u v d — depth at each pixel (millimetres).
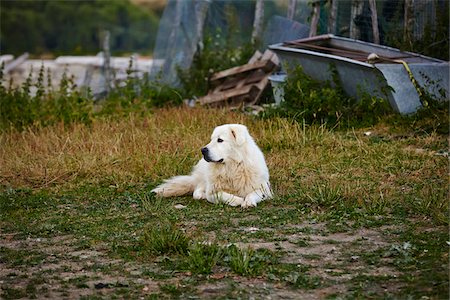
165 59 18688
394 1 15133
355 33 15586
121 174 10500
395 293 5867
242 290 6051
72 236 8000
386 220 7938
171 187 9469
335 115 12938
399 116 12578
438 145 11234
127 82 15758
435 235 7262
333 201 8625
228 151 8922
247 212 8531
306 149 11305
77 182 10406
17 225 8562
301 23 16906
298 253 6957
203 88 17266
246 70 16141
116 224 8336
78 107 14398
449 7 13938
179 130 12648
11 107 14422
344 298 5797
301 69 13820
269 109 13398
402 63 12820
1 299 6086
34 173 10664
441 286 5867
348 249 7043
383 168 10172
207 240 7242
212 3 18500
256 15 18000
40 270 6848
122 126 13188
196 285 6230
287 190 9367
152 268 6723
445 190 8898
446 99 12828
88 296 6020
